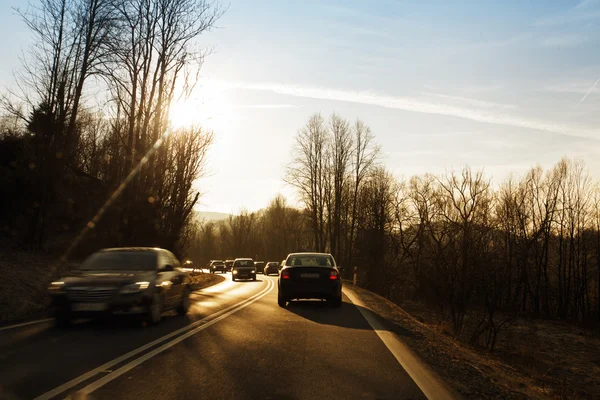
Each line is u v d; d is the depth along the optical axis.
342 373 6.65
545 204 44.06
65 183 28.77
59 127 22.77
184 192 28.16
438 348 10.04
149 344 8.38
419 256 43.59
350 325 11.65
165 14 26.17
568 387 15.45
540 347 25.50
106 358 7.18
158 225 25.95
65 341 8.53
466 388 6.46
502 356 21.20
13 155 24.97
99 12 23.41
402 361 7.59
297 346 8.59
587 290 44.59
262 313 13.77
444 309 30.22
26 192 24.80
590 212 44.81
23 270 16.84
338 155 57.72
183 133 28.25
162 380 6.00
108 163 35.12
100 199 30.30
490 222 28.98
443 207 31.02
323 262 16.36
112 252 12.02
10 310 12.08
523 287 43.66
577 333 32.91
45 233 25.36
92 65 23.83
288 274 15.64
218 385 5.85
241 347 8.35
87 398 5.19
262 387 5.81
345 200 57.91
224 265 68.19
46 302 14.02
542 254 44.50
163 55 26.11
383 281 45.81
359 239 52.00
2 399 5.08
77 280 10.21
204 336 9.38
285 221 102.00
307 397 5.46
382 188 51.72
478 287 26.81
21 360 6.95
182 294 12.84
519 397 6.80
